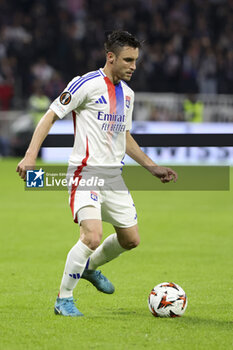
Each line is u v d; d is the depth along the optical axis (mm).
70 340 16781
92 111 19469
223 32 99750
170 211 44531
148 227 38406
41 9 94500
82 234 19219
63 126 72062
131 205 20391
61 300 19641
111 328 18000
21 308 20812
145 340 16781
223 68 93750
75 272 19203
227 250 31922
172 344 16438
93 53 91500
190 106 84312
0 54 89000
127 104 19984
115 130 19734
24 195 52531
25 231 37031
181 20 99312
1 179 62094
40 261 29375
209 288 24062
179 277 26109
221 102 85438
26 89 87375
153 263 28984
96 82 19359
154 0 99562
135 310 20609
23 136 80688
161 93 89875
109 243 21047
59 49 91062
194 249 32156
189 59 92750
